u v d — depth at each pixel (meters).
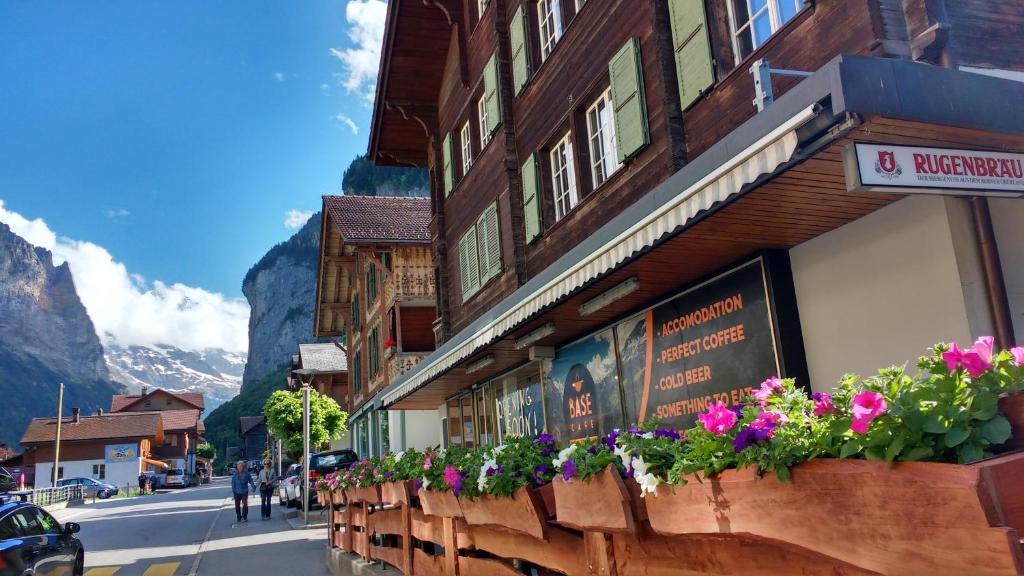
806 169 4.72
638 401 8.89
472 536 5.86
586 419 10.38
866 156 4.17
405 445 26.42
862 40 5.73
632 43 9.18
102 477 78.44
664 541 3.41
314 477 25.70
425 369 13.64
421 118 18.31
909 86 4.00
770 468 2.57
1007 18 5.77
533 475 4.68
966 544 1.97
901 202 5.53
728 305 7.16
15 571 9.02
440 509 6.35
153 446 98.81
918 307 5.39
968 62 5.53
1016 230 5.25
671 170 8.29
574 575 4.25
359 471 10.56
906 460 2.21
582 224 10.80
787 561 2.72
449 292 17.59
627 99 9.27
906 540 2.13
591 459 3.78
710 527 2.93
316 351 54.53
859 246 5.89
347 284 39.03
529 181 12.52
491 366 13.88
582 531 4.24
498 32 13.90
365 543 10.09
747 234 6.13
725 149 4.73
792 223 5.91
